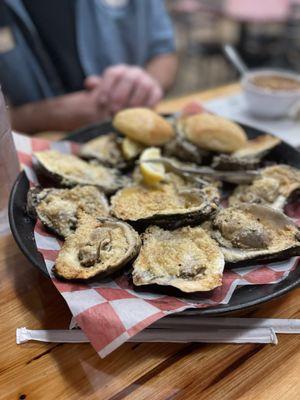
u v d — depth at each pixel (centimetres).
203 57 145
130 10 70
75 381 22
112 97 57
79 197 31
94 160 37
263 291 25
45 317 26
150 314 22
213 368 23
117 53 71
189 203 31
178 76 134
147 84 56
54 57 66
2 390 22
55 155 36
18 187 31
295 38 136
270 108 50
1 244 31
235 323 25
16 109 62
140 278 24
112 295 24
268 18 114
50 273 25
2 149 30
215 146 37
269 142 38
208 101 55
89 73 67
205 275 25
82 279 24
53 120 60
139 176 35
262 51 136
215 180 35
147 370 23
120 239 27
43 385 22
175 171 36
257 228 28
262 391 22
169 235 29
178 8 134
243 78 54
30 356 24
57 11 64
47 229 29
